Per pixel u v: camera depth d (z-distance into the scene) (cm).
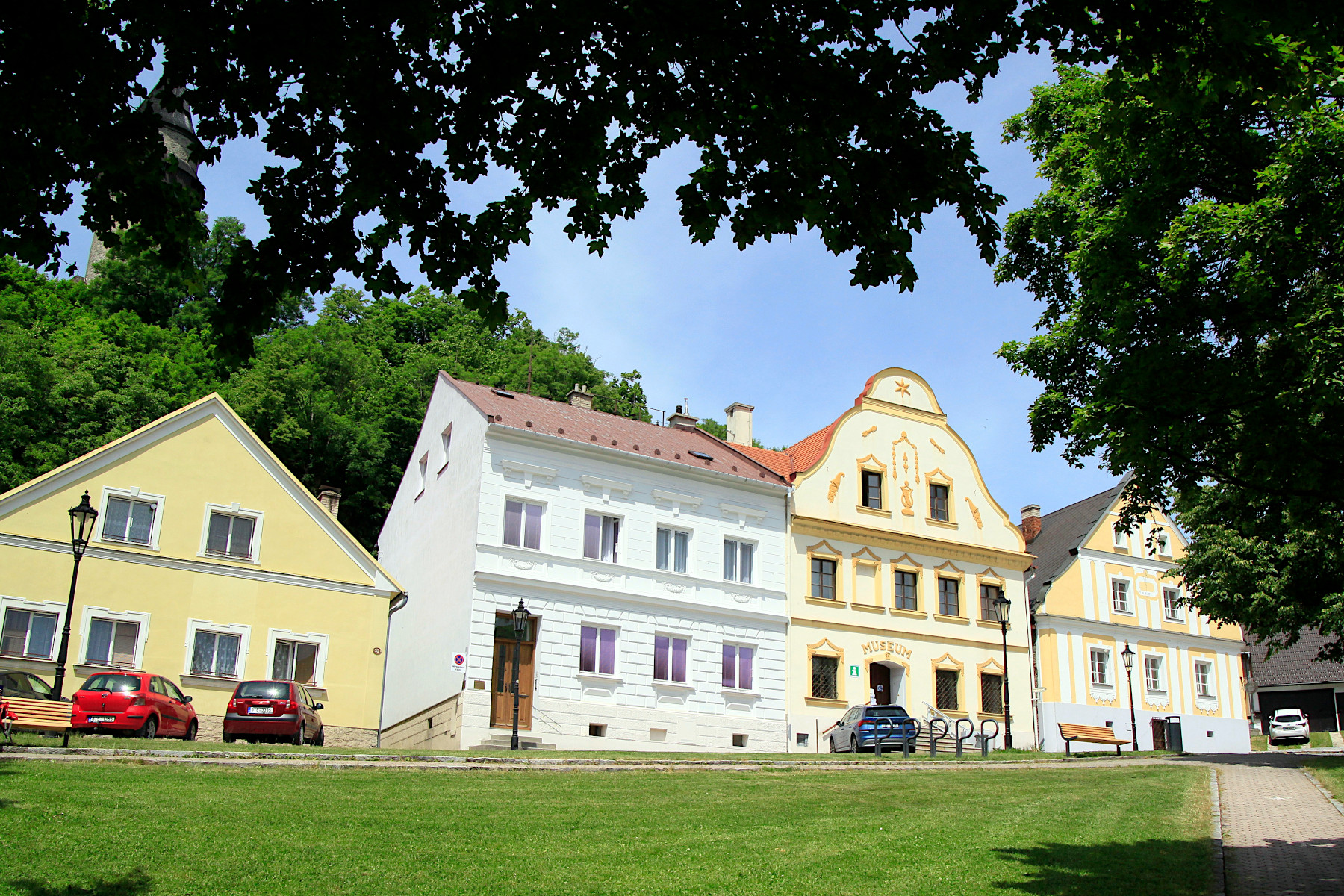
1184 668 4516
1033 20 796
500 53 806
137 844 1128
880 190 823
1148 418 1263
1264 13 725
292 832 1249
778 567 3712
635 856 1212
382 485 5225
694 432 4272
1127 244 1375
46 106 779
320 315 6538
